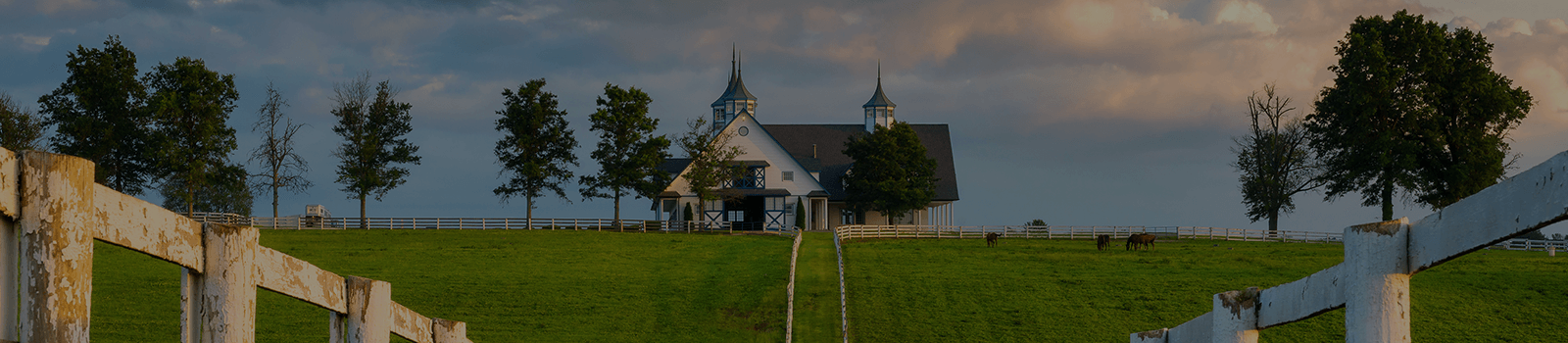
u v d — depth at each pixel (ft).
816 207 242.78
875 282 130.41
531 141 224.33
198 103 207.92
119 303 108.68
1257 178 227.61
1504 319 107.34
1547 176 12.08
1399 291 14.11
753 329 105.60
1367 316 14.29
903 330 104.37
